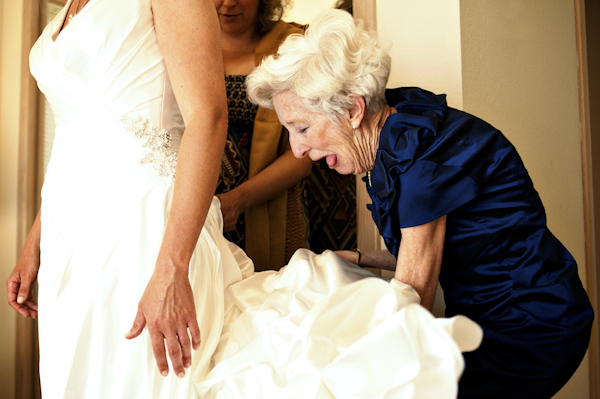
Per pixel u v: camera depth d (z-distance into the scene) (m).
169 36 1.41
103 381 1.29
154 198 1.39
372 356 1.02
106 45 1.42
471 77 2.18
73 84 1.44
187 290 1.26
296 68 1.37
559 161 2.84
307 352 1.10
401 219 1.23
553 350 1.27
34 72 1.54
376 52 1.37
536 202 1.36
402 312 1.00
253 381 1.21
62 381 1.30
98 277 1.33
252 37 2.60
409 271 1.23
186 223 1.29
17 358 2.39
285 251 2.52
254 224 2.42
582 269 2.97
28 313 1.84
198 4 1.42
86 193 1.39
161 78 1.47
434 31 2.21
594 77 3.16
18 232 2.45
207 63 1.39
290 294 1.40
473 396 1.24
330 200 3.26
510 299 1.30
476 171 1.26
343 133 1.41
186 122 1.37
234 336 1.37
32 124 2.51
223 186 2.35
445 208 1.22
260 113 2.44
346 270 1.47
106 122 1.43
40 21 2.56
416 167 1.23
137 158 1.41
